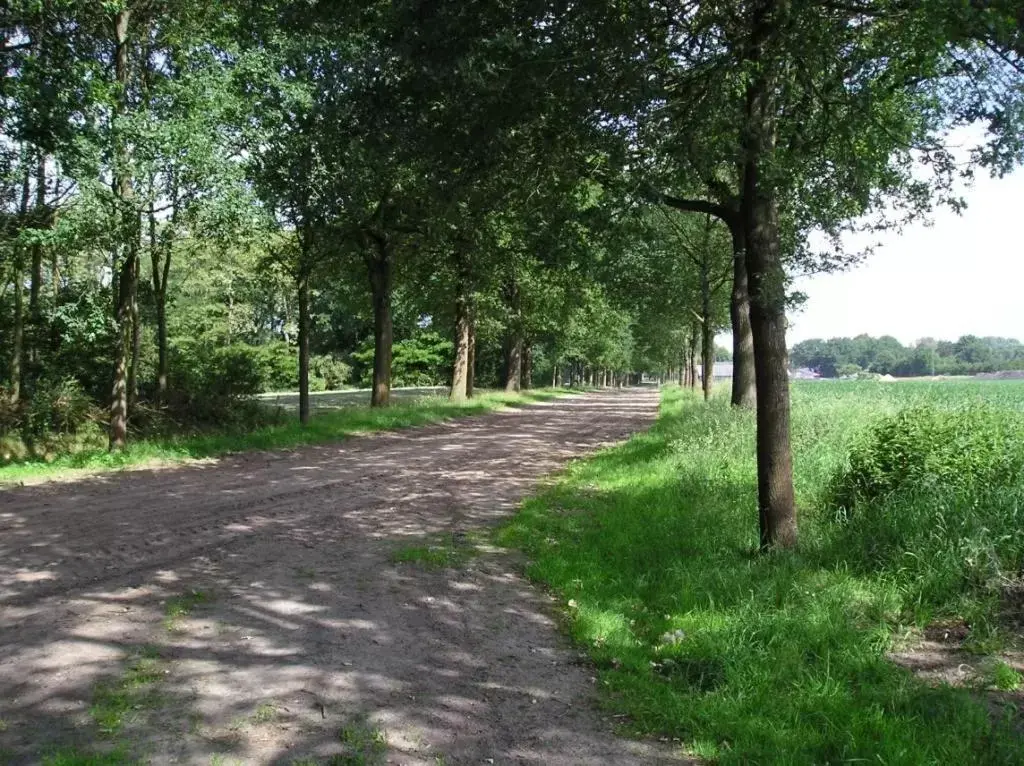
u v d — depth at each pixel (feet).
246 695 13.56
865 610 18.30
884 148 26.27
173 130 42.19
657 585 21.11
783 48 20.85
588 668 15.97
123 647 15.64
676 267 80.69
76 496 33.50
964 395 57.00
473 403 100.53
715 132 23.41
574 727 13.14
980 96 20.99
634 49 22.12
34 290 55.72
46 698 13.12
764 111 23.21
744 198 23.58
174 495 34.04
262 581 20.80
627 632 17.75
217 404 63.31
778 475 22.99
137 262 49.88
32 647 15.47
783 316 23.49
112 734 11.90
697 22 23.29
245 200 45.27
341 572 22.15
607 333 151.02
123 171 41.78
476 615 19.01
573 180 27.63
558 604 20.43
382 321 82.23
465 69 20.90
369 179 52.44
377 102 25.72
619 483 37.93
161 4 46.34
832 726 12.71
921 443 26.32
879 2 20.56
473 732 12.70
